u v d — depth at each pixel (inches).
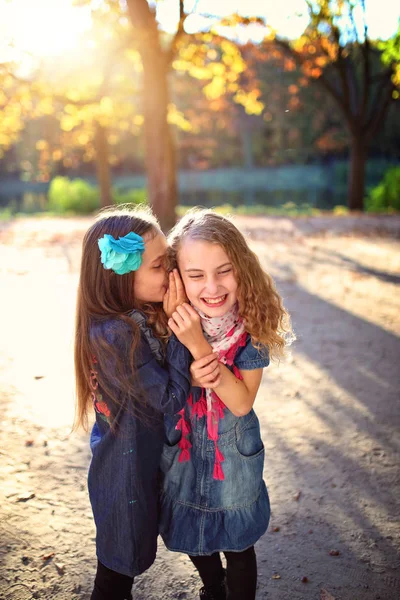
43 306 244.2
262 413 148.1
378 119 663.1
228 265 63.4
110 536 65.2
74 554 93.6
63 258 353.4
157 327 66.2
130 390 61.3
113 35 472.7
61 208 813.9
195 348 62.7
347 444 131.8
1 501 106.5
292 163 1855.3
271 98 1242.6
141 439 64.2
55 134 825.5
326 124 1461.6
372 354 190.2
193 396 68.5
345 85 647.8
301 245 406.6
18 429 135.5
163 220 426.3
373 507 108.3
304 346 198.7
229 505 69.2
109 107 490.9
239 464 68.8
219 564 77.6
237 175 1770.4
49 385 163.3
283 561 93.6
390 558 94.5
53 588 86.1
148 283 64.9
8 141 637.3
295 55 572.4
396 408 150.7
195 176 1781.5
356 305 248.5
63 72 493.7
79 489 111.7
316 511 106.9
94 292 65.1
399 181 712.4
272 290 67.4
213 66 487.8
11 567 90.0
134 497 64.1
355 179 684.7
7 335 206.7
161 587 87.5
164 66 412.8
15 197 1411.2
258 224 531.2
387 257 356.8
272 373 176.1
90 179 1742.1
